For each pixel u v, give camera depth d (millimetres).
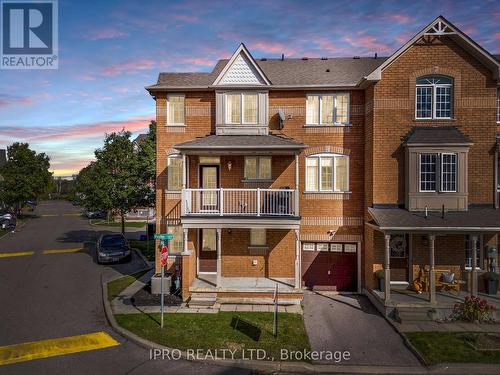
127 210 27859
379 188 15938
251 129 17391
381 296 14664
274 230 17344
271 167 17328
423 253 15867
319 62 19875
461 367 10203
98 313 14250
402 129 15875
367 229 16672
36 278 19344
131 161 26203
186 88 17391
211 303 14781
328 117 17438
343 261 17406
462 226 14000
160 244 17672
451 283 15141
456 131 15586
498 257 15891
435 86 15859
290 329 12695
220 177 17438
